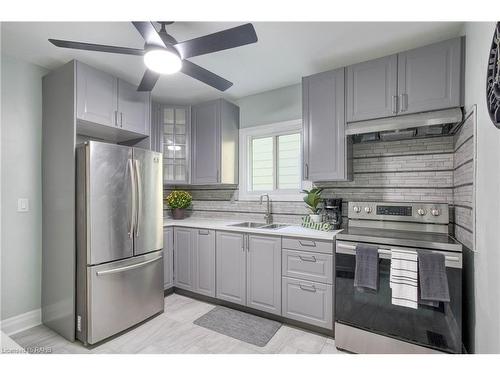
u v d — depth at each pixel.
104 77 2.30
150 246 2.40
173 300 2.81
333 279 2.02
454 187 2.03
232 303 2.61
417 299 1.62
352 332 1.86
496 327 1.24
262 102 3.12
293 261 2.20
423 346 1.63
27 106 2.24
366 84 2.13
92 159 1.98
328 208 2.42
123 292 2.15
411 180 2.24
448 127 1.94
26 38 1.92
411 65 1.95
